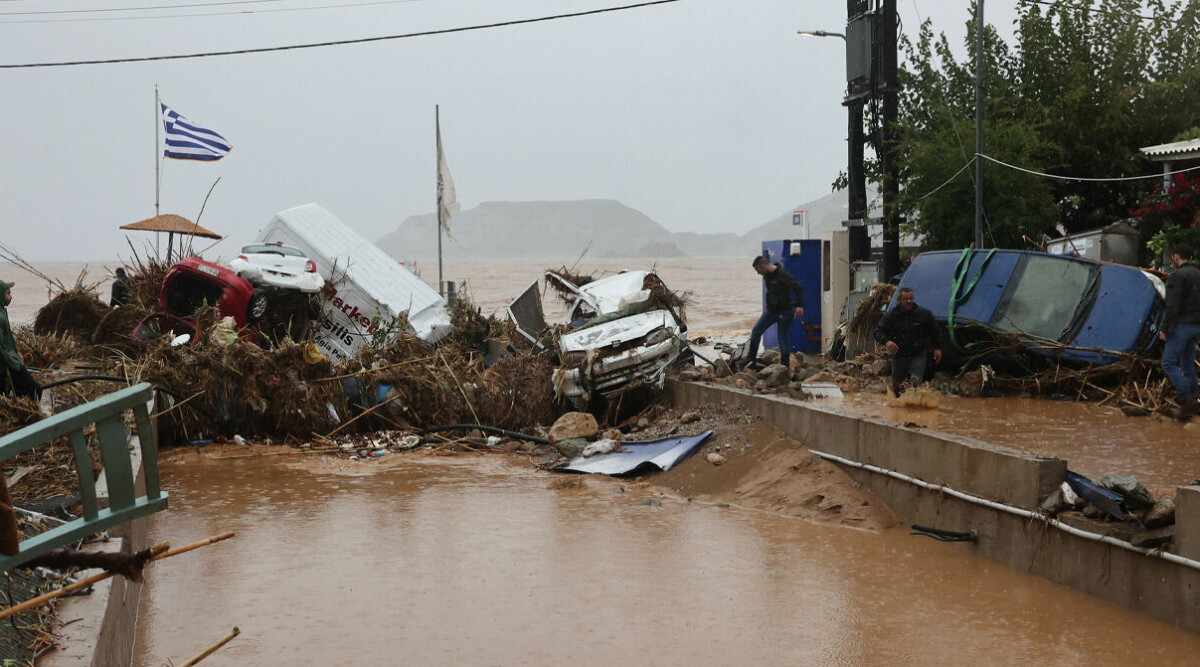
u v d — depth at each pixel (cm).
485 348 1841
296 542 867
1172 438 1006
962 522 826
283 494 1068
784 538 866
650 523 925
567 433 1302
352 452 1316
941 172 1962
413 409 1436
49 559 356
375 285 1811
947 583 735
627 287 1614
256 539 878
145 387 342
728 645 619
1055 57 2289
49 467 818
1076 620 652
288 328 1565
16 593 502
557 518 947
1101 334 1291
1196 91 2188
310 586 744
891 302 1572
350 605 700
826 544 845
